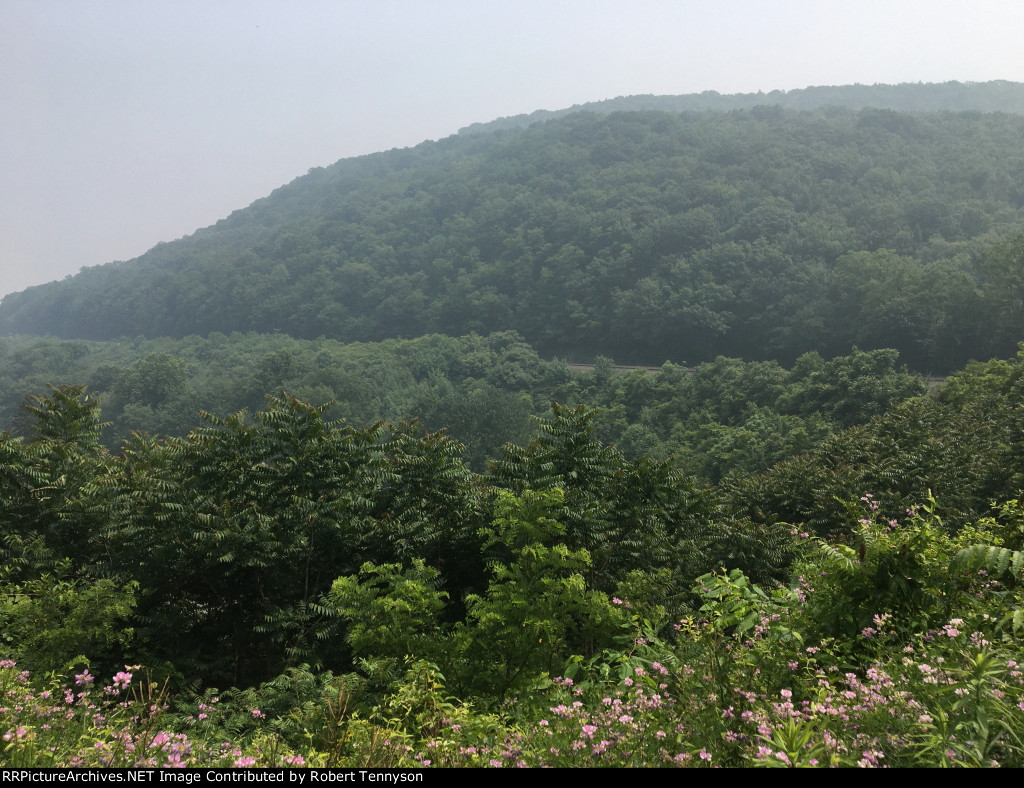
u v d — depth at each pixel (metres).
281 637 12.66
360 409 106.62
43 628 9.38
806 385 71.12
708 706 4.18
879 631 5.03
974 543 5.58
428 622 8.94
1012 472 25.67
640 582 11.32
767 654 5.02
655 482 16.17
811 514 22.58
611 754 3.85
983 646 4.16
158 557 12.84
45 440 15.38
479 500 15.56
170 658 12.66
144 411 107.00
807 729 3.41
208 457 14.34
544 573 8.37
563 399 107.75
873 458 26.23
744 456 60.47
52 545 14.38
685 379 93.38
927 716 3.57
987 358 89.88
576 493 14.80
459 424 85.75
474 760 4.07
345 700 5.18
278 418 14.52
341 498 14.27
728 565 16.98
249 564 12.61
